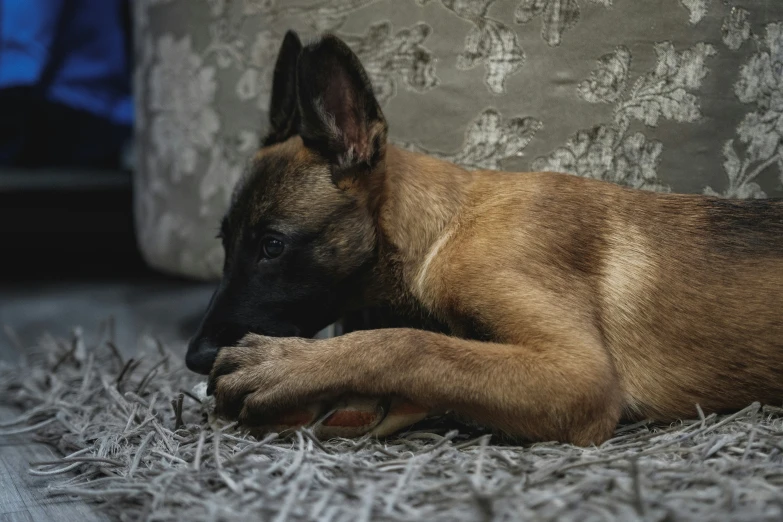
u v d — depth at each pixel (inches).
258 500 28.4
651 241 36.1
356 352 32.8
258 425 33.6
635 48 39.8
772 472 29.0
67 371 45.8
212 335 36.2
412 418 33.6
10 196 73.0
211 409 35.7
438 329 36.5
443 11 42.1
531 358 32.7
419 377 32.4
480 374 32.4
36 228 74.5
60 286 77.6
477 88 42.0
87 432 36.7
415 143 43.5
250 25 47.8
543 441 32.8
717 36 39.1
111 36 77.1
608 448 31.9
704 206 36.8
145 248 56.3
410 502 28.2
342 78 36.9
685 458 30.9
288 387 32.9
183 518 27.9
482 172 38.7
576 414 32.4
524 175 37.9
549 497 27.5
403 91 43.4
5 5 73.1
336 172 36.7
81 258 84.7
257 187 37.2
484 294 34.5
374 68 43.9
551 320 33.5
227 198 50.3
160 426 34.1
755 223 36.0
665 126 39.9
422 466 29.8
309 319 37.0
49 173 77.6
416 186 37.4
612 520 26.4
